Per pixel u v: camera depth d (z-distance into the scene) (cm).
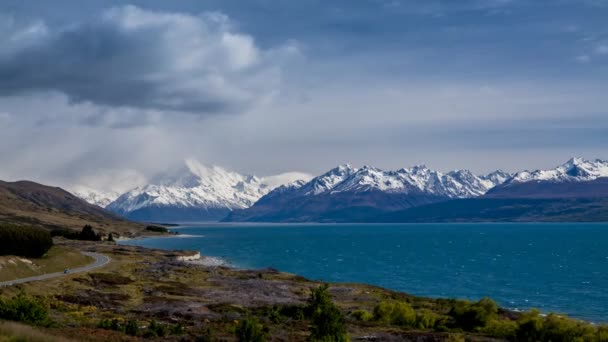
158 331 5347
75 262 12912
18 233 11262
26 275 9988
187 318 6738
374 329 6638
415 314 7538
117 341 4566
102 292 8831
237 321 6488
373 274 16925
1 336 3781
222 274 13125
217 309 7631
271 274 13612
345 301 9481
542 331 6362
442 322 7312
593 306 11025
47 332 4484
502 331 6700
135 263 14212
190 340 5050
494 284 14538
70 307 6956
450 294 12744
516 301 11719
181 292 9506
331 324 5666
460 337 6172
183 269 13400
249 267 18575
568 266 19762
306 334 5984
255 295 9569
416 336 6144
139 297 8669
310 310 7025
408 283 14725
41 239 11644
